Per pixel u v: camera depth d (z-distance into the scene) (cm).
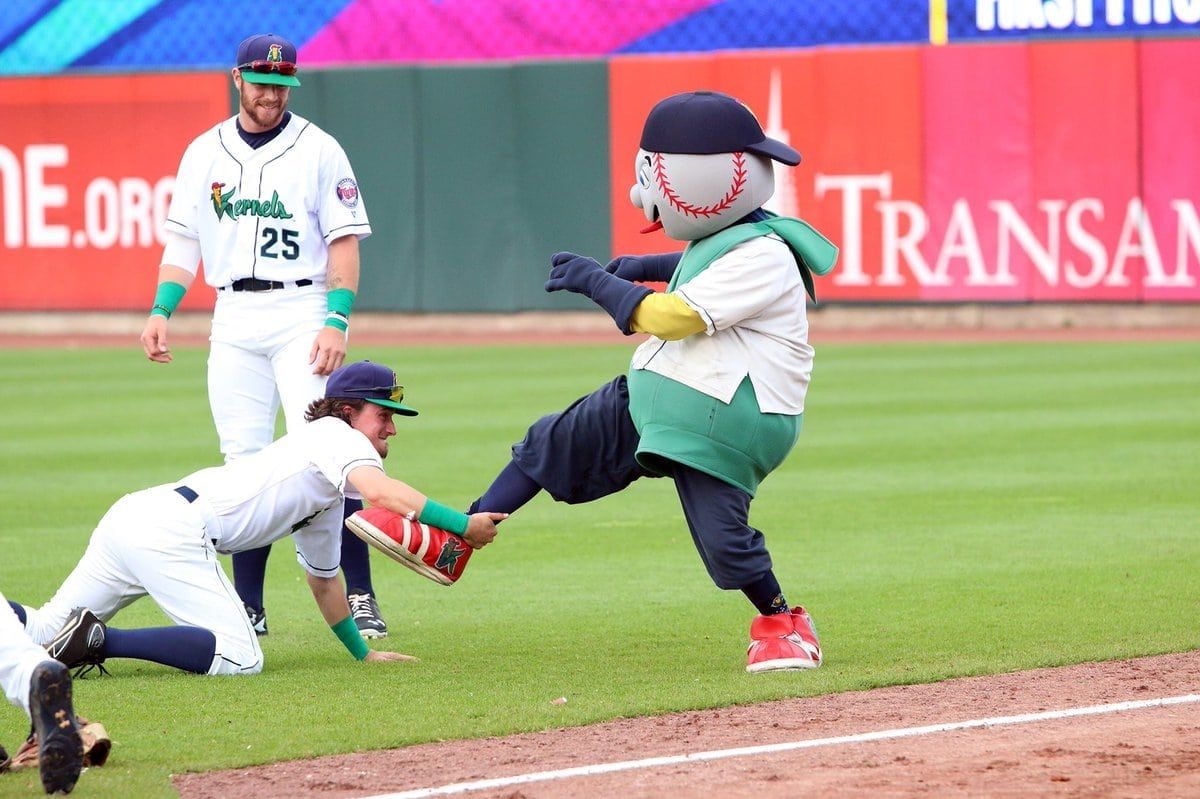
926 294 5747
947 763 1225
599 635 1769
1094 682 1490
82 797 1163
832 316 5869
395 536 1523
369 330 6150
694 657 1650
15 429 3669
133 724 1377
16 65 6731
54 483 2903
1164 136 5466
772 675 1542
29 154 6303
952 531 2361
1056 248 5612
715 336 1545
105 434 3572
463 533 1548
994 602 1881
